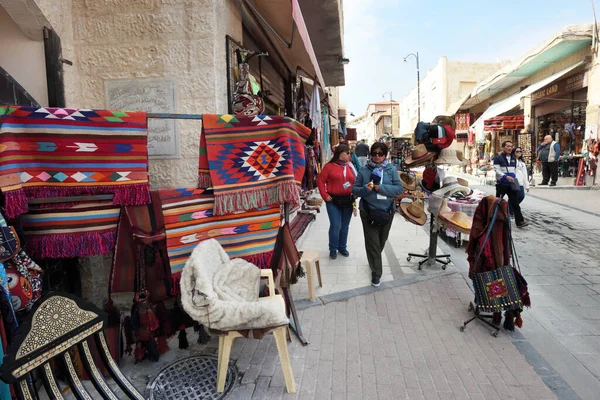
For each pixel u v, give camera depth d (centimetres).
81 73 384
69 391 253
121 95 381
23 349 166
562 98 1434
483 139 2014
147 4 373
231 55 412
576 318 360
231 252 296
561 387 257
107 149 249
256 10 455
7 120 222
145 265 273
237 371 278
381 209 416
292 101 850
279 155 285
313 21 671
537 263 518
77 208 254
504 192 714
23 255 222
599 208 876
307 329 341
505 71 1630
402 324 350
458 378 268
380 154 421
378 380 266
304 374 274
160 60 376
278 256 311
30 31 325
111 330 276
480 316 349
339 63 954
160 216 272
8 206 217
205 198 285
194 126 377
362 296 413
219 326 241
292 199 279
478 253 334
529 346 310
